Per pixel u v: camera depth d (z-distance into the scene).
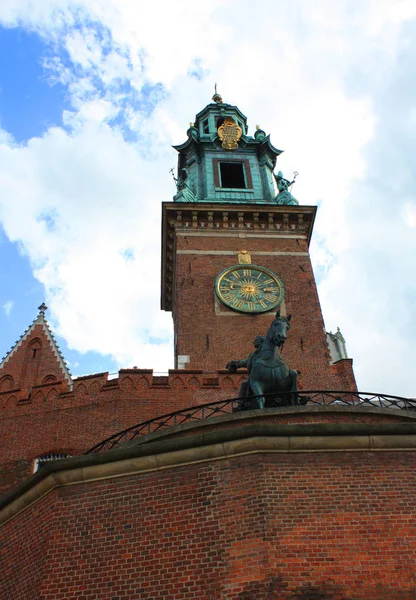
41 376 32.56
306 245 38.84
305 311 34.38
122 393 25.86
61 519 14.62
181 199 40.66
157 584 12.98
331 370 30.62
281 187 43.03
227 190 43.16
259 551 12.77
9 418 25.86
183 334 32.62
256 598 12.12
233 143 47.56
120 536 13.97
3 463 24.12
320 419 17.98
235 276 35.91
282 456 14.46
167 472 14.78
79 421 25.16
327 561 12.70
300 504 13.60
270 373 18.53
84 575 13.50
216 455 14.63
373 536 13.20
